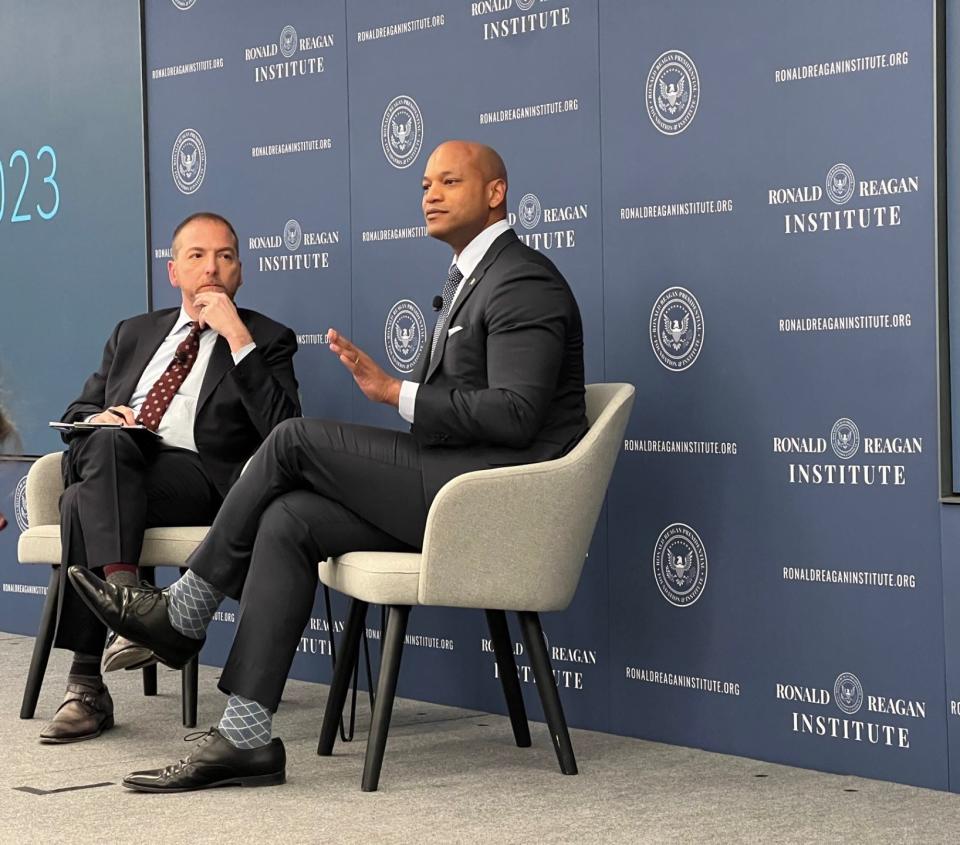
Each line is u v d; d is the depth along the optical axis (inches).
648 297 133.5
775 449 124.6
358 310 161.5
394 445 116.6
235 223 174.4
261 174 171.2
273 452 116.3
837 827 102.6
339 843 98.6
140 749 130.7
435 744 132.6
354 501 115.6
